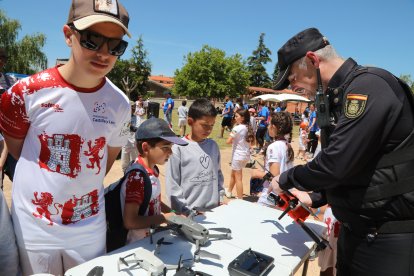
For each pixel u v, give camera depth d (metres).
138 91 44.09
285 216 1.99
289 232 1.75
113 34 1.27
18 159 1.54
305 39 1.47
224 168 7.32
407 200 1.25
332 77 1.42
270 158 3.11
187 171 2.23
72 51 1.30
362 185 1.32
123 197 1.74
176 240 1.53
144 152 1.82
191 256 1.39
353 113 1.23
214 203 2.32
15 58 25.12
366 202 1.32
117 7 1.29
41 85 1.32
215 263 1.35
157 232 1.60
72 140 1.39
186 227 1.51
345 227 1.50
